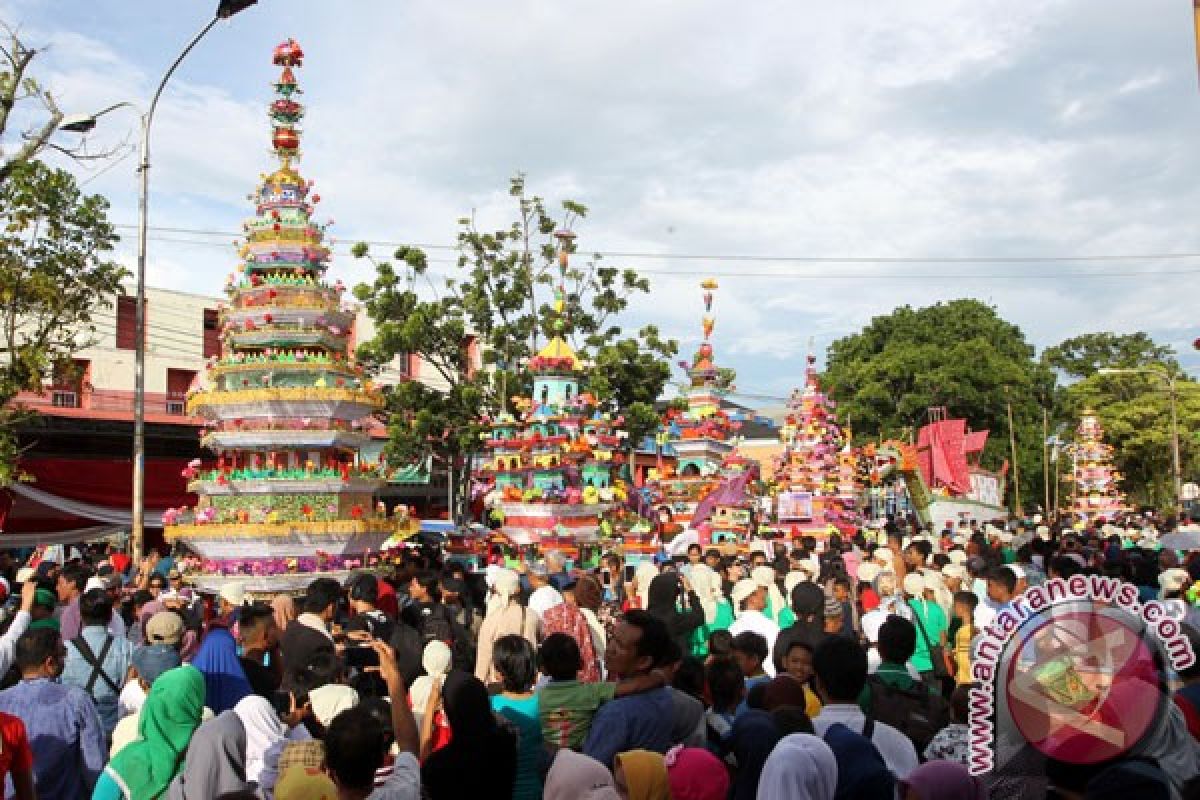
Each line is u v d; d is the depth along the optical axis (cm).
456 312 3172
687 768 505
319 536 1539
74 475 2334
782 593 1348
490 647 938
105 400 3312
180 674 635
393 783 523
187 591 1398
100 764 710
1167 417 5762
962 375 5450
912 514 4178
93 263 2159
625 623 610
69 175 1977
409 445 2888
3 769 566
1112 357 7006
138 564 1703
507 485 2039
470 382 3120
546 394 2102
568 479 1984
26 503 2338
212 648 767
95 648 836
